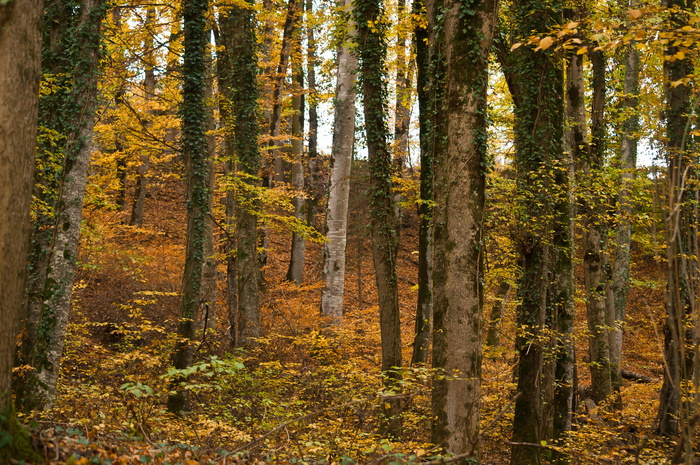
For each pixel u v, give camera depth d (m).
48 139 9.88
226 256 18.92
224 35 17.11
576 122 13.82
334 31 16.45
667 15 9.93
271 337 14.52
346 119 17.28
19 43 4.13
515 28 12.11
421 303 13.11
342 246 17.31
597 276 14.54
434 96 10.92
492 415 11.36
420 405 11.53
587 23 6.62
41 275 9.92
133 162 20.08
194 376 10.77
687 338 9.38
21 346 9.58
